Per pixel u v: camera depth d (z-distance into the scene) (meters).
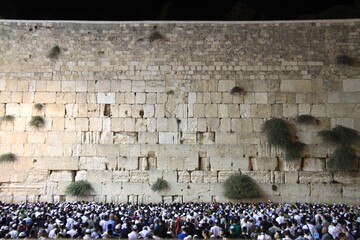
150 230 13.07
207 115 22.70
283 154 22.06
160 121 22.70
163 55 23.45
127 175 22.12
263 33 23.58
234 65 23.23
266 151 22.16
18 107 22.89
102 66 23.36
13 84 23.12
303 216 15.40
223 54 23.41
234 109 22.72
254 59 23.28
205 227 13.61
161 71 23.27
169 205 20.08
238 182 21.48
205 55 23.41
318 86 22.83
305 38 23.44
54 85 23.14
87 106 22.92
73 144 22.52
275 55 23.28
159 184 21.81
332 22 23.56
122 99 22.98
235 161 22.12
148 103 22.92
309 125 22.31
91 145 22.48
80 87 23.12
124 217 15.03
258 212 17.00
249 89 22.92
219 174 22.02
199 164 22.17
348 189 21.56
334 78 22.88
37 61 23.39
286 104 22.70
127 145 22.47
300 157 21.98
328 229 12.90
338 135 21.97
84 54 23.48
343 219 14.67
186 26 23.77
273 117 22.56
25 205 19.34
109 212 16.44
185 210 17.81
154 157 22.33
